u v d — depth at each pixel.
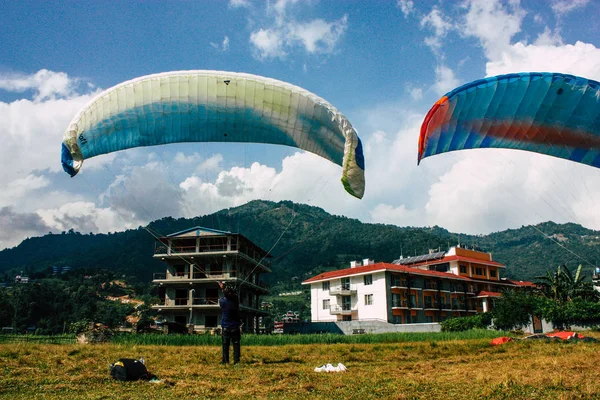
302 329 60.09
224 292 14.49
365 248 191.88
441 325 49.00
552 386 9.68
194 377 11.43
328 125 16.72
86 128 16.84
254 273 59.34
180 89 16.47
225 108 16.77
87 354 15.48
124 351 17.17
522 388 9.52
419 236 190.00
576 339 21.00
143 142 17.42
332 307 68.81
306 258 187.62
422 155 14.22
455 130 15.01
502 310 43.56
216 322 50.50
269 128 17.23
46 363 13.05
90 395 9.09
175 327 42.19
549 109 14.75
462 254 78.06
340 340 32.16
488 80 14.17
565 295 55.84
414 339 32.81
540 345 19.34
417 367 13.50
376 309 63.25
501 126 15.20
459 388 9.73
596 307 39.16
